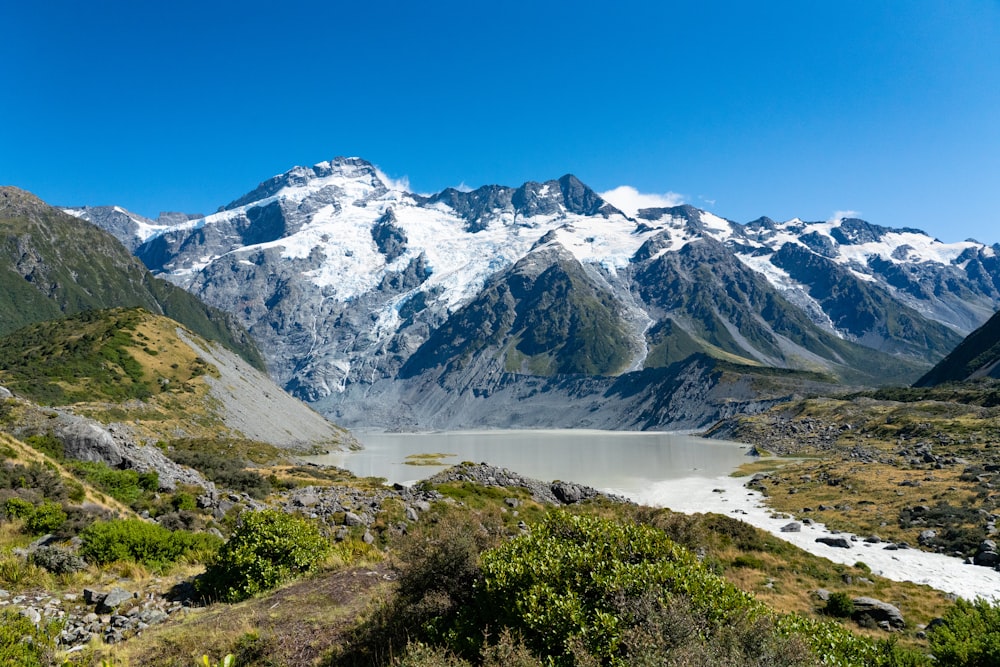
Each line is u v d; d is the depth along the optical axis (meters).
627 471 106.50
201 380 126.75
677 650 8.28
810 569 33.47
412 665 9.25
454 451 162.50
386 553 20.73
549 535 12.51
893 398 167.88
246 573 16.59
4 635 11.62
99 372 110.56
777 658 8.87
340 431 185.88
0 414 33.59
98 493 27.52
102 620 14.59
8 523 21.20
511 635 9.75
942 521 51.47
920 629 23.83
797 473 91.38
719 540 36.53
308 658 11.14
